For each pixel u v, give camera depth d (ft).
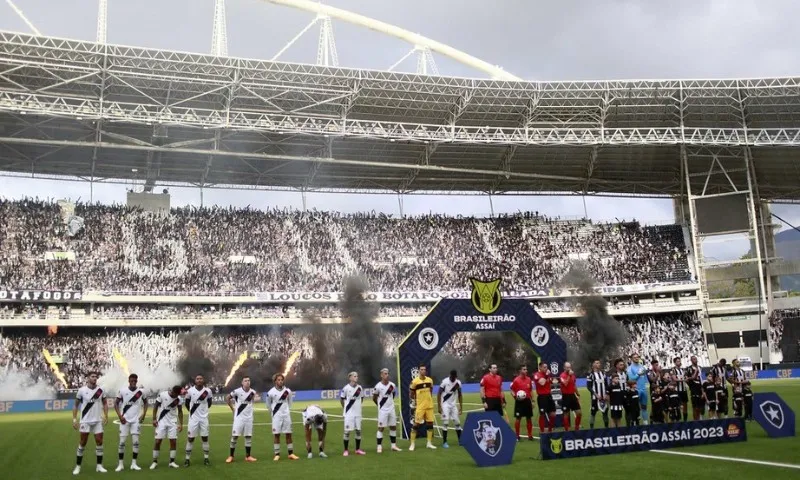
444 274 219.00
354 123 205.57
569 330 216.74
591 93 201.16
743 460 50.34
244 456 62.03
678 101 202.28
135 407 55.88
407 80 191.83
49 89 181.16
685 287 220.84
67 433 90.27
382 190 239.09
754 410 63.62
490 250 231.30
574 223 245.86
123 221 205.77
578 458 53.88
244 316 190.19
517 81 195.31
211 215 218.18
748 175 215.31
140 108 190.90
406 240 228.84
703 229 221.05
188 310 190.80
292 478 48.39
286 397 59.31
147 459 61.98
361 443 70.33
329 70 185.37
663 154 221.87
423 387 64.23
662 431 57.72
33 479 50.65
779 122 212.64
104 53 167.84
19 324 169.78
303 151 208.85
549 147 214.48
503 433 52.85
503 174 225.76
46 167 204.03
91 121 179.83
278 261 209.26
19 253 185.57
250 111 195.00
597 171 233.76
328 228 226.17
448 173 229.25
